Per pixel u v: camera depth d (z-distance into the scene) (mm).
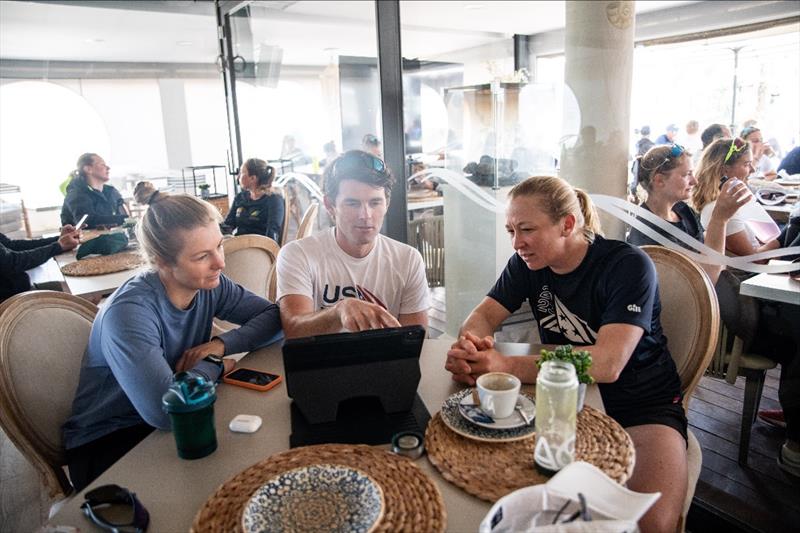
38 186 7539
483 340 1186
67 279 2289
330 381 982
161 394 1087
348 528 680
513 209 1340
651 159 1646
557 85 1918
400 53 2395
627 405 1307
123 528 721
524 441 889
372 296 1619
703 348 1366
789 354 1633
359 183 1482
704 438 1863
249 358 1367
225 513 728
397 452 868
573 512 623
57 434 1304
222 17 3713
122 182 7906
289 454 870
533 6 1898
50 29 5211
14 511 1931
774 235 1456
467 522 707
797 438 1695
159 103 8250
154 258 1218
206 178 7348
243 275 2230
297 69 4305
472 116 2473
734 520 1602
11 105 7152
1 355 1237
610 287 1297
